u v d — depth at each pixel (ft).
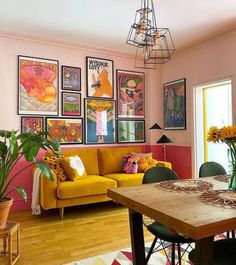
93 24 11.56
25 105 13.05
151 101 16.55
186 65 14.98
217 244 5.09
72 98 14.29
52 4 9.73
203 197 5.01
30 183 13.00
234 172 5.61
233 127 5.51
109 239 9.13
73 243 8.80
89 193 11.52
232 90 12.29
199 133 14.52
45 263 7.45
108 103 15.35
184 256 7.74
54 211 12.32
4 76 12.59
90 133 14.74
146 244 8.68
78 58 14.53
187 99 14.96
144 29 7.70
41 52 13.52
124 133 15.85
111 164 14.24
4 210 7.16
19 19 11.00
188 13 10.49
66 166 11.95
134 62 16.33
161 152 16.71
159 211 4.25
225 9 10.19
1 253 7.94
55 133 13.75
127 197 5.19
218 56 13.02
